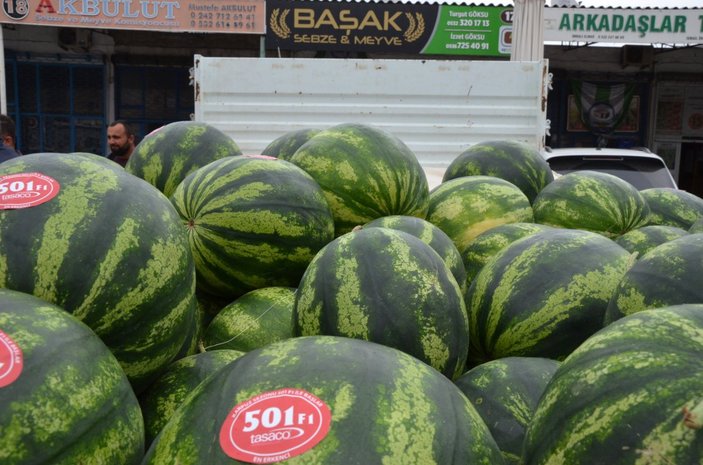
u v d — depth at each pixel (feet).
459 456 4.20
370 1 44.60
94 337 5.03
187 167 11.84
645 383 4.10
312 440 3.98
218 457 4.05
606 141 57.88
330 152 10.59
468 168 13.97
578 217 11.43
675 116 57.41
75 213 5.57
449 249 8.75
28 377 4.28
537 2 31.07
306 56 49.80
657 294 5.98
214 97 22.52
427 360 6.49
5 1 38.24
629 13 45.19
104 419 4.61
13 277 5.28
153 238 5.84
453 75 22.71
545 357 7.50
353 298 6.61
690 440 3.76
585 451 4.12
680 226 12.84
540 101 22.84
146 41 50.65
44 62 52.21
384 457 3.97
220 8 40.01
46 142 53.31
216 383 4.61
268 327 8.31
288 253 8.98
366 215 10.54
